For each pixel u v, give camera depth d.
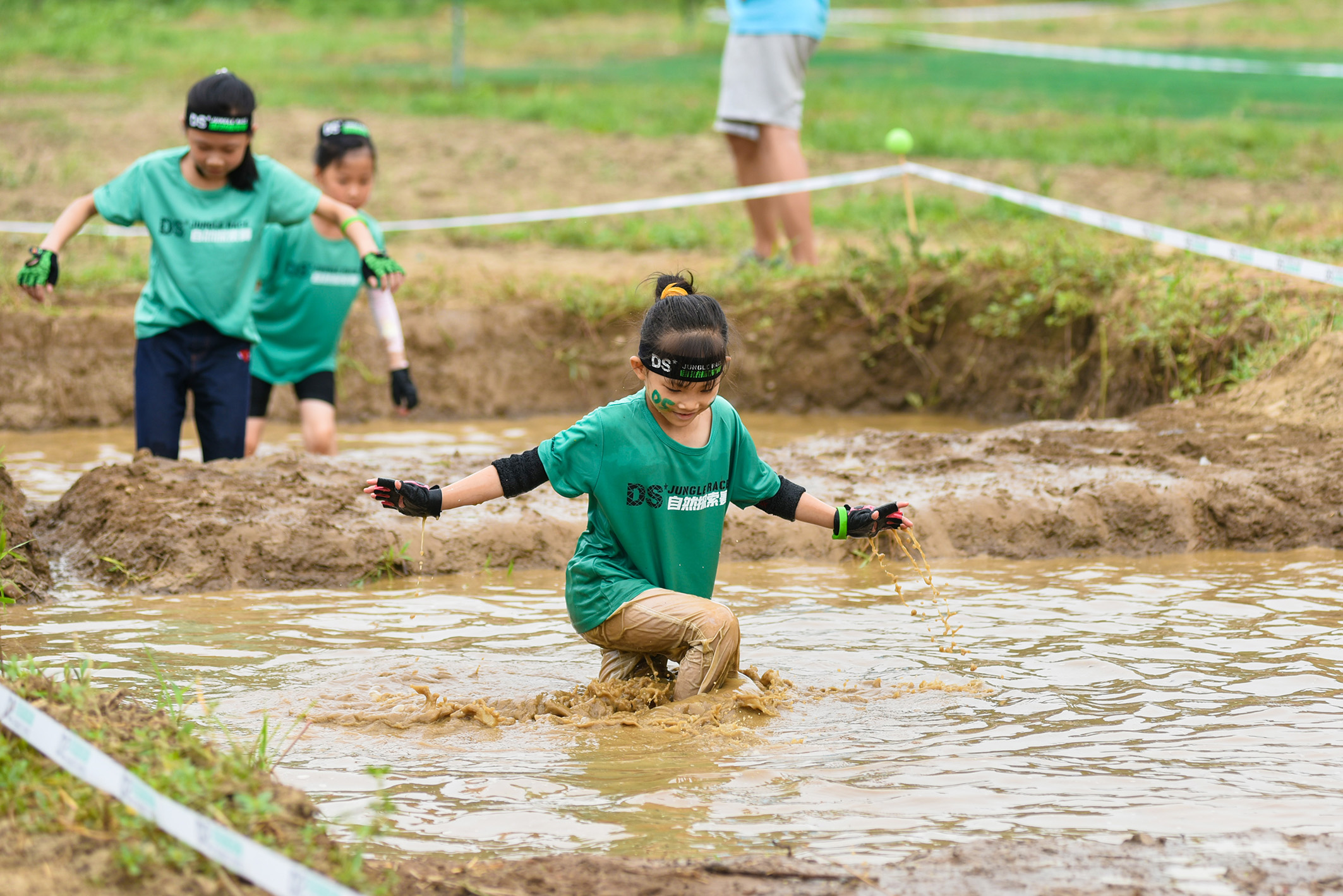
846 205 27.12
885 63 50.41
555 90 41.38
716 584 11.52
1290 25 60.09
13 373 19.05
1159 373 17.58
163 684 8.34
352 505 12.38
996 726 8.09
